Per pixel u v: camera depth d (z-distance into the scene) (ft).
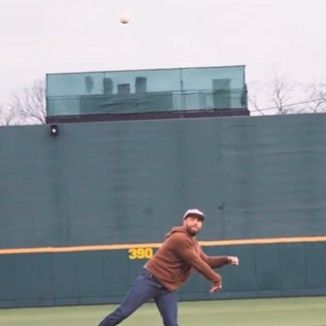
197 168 118.11
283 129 118.32
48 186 118.01
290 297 116.57
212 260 68.49
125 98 129.49
